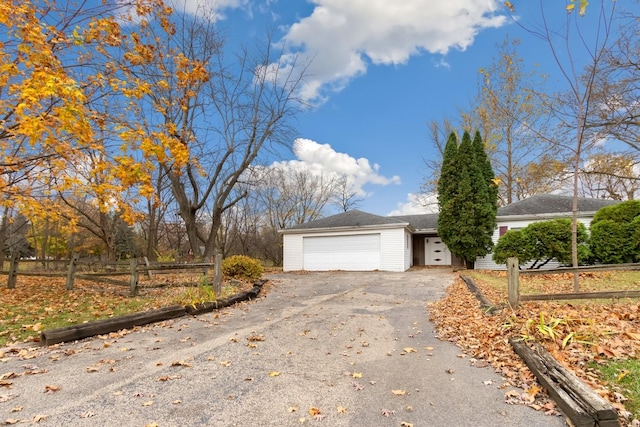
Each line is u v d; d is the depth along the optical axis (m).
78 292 8.66
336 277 13.68
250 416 2.79
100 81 5.59
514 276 5.69
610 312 5.07
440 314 6.50
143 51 6.36
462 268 15.89
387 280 12.00
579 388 2.82
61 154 5.44
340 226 17.70
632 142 11.69
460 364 3.98
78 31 5.35
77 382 3.42
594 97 9.71
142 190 5.67
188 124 14.41
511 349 4.16
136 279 7.96
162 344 4.71
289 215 32.06
